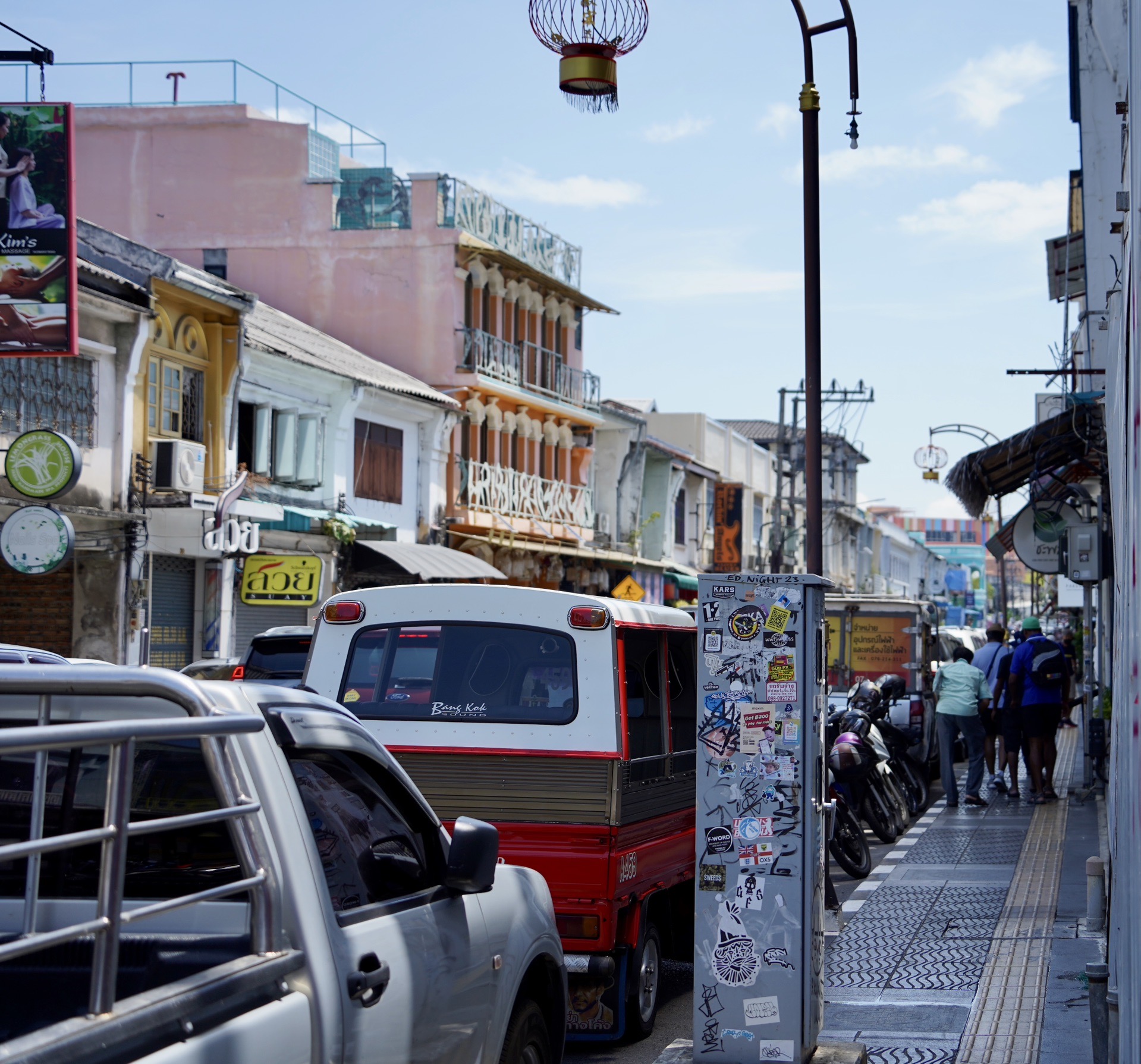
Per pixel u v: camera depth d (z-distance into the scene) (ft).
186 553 74.08
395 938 12.83
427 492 105.19
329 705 13.57
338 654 26.35
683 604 156.97
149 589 71.20
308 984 10.85
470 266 115.85
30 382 62.54
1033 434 46.09
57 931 8.24
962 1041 22.98
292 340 93.97
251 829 10.80
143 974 10.91
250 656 46.03
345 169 119.44
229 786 10.73
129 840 11.79
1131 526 17.51
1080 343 68.85
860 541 285.23
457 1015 14.05
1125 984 16.97
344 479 93.25
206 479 76.59
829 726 48.21
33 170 56.59
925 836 48.24
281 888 10.92
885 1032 23.68
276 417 85.87
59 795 11.79
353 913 12.44
